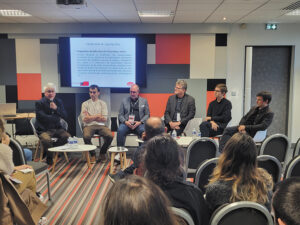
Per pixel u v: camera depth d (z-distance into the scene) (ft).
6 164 7.52
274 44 19.49
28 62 20.07
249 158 5.12
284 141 10.86
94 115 17.40
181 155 5.03
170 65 19.88
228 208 4.45
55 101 16.96
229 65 19.74
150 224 2.06
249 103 19.99
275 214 2.42
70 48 19.29
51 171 14.62
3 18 17.75
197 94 20.02
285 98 20.59
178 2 13.65
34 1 13.55
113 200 2.15
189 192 4.59
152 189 2.23
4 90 20.35
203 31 19.25
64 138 16.38
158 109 20.29
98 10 15.49
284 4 13.99
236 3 13.82
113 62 19.43
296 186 2.36
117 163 16.15
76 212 9.98
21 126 18.67
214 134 16.79
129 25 19.33
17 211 7.04
